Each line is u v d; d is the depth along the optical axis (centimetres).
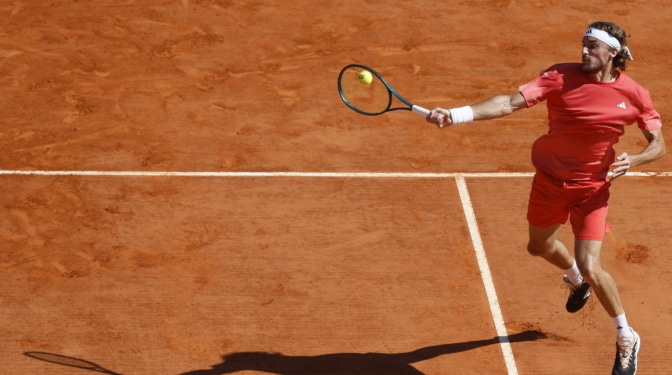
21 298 2795
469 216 3219
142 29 4691
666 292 2858
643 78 4272
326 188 3375
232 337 2656
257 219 3189
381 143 3681
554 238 2498
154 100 4025
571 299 2639
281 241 3073
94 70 4300
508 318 2747
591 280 2288
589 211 2314
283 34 4647
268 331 2681
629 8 4988
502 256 3011
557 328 2711
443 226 3162
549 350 2628
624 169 2220
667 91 4159
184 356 2583
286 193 3344
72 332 2664
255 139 3712
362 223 3173
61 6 4928
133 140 3703
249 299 2806
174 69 4303
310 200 3303
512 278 2911
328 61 4391
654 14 4925
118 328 2683
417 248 3047
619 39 2147
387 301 2805
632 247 3059
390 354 2605
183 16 4825
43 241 3069
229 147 3653
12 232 3114
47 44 4544
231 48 4506
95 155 3594
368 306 2784
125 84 4169
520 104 2227
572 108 2197
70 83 4175
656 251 3042
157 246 3047
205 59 4397
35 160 3556
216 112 3925
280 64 4356
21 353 2581
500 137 3747
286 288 2853
